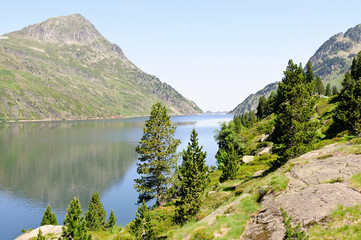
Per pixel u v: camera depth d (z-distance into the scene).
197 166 28.45
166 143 46.69
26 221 59.03
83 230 24.03
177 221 28.77
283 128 35.25
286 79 41.38
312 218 12.43
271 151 59.09
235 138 82.81
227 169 46.44
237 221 16.48
